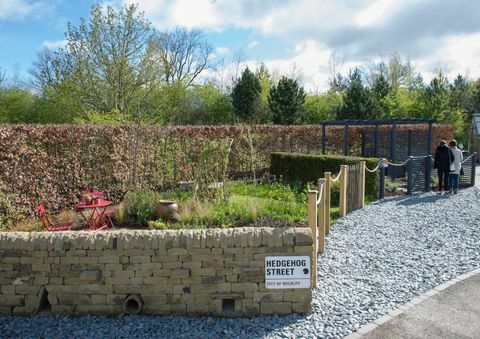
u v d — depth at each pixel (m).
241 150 16.75
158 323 4.85
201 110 37.31
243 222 7.20
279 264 4.93
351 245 7.45
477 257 6.80
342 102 35.53
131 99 24.88
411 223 8.96
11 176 8.45
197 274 4.96
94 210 7.64
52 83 28.69
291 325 4.71
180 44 40.44
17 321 5.01
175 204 7.82
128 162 11.79
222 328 4.71
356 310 4.98
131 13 23.97
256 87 35.78
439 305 5.06
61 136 9.70
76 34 23.58
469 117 36.06
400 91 39.59
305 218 7.71
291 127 19.06
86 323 4.89
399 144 19.17
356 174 10.33
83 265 5.01
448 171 12.69
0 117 28.75
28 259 5.05
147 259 4.96
